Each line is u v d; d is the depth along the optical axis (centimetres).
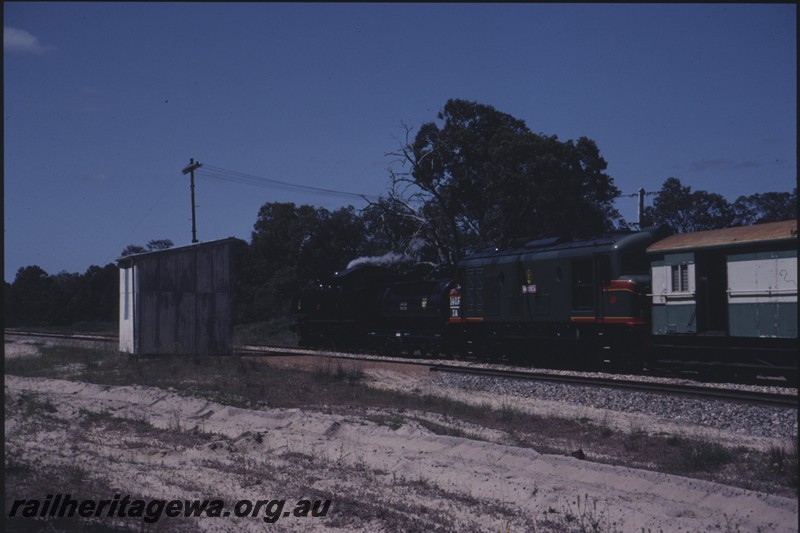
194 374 2366
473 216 4991
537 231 4716
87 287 8588
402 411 1677
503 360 2878
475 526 810
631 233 2347
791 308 1808
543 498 910
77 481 976
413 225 5003
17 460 1063
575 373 2297
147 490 949
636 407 1675
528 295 2664
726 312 1948
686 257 2061
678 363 2111
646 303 2238
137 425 1467
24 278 8850
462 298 3031
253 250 7469
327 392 1994
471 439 1305
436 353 3278
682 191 6519
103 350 3108
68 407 1658
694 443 1234
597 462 1143
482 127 5047
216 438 1330
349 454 1182
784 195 6300
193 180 4669
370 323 3706
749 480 1033
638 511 852
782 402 1509
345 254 6981
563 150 4662
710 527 795
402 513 857
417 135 5056
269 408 1717
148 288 2766
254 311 6762
